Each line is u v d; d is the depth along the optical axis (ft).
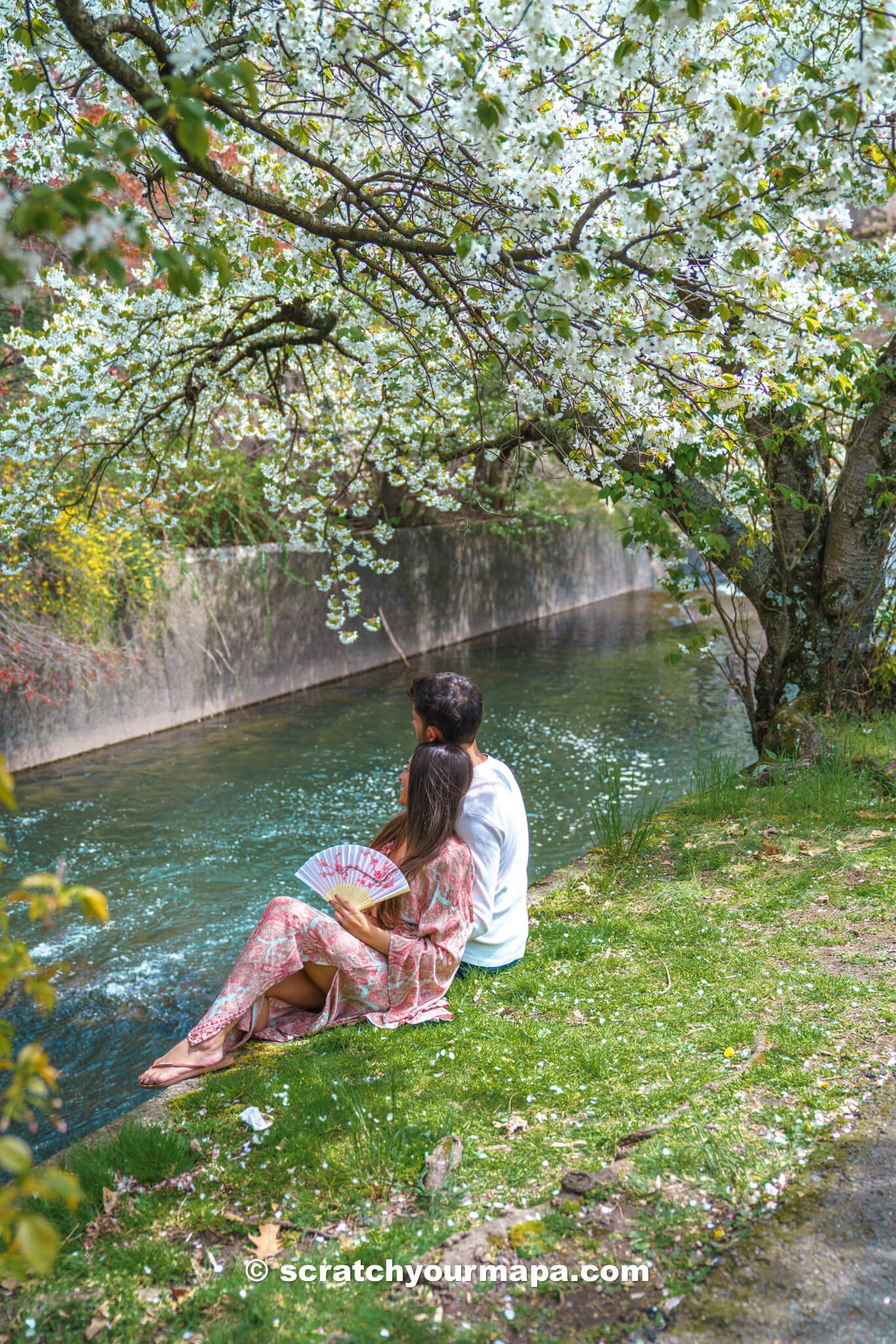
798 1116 8.52
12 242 4.87
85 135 11.53
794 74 13.12
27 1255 3.31
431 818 11.00
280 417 23.89
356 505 25.94
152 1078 10.00
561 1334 6.44
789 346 12.79
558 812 25.36
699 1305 6.59
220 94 9.42
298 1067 9.93
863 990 10.81
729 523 22.03
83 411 18.54
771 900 13.89
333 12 9.31
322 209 13.37
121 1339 6.76
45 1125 13.39
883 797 18.45
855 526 21.54
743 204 9.45
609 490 15.88
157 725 35.01
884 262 14.97
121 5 11.98
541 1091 9.30
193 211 12.94
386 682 44.42
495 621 59.41
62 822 25.23
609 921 13.56
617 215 10.73
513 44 9.60
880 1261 6.82
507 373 14.57
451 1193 7.92
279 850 23.25
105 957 18.12
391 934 10.84
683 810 18.92
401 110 11.08
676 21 8.66
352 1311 6.77
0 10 11.87
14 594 28.53
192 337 20.08
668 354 12.30
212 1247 7.65
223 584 38.04
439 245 11.19
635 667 46.09
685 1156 8.04
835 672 22.58
